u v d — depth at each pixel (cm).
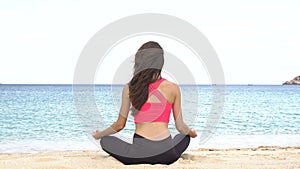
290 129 1145
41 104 2327
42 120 1416
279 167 332
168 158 336
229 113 1773
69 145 756
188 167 318
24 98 3105
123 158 336
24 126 1213
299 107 2228
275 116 1642
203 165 333
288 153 503
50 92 4450
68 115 1627
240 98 3341
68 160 347
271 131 1079
